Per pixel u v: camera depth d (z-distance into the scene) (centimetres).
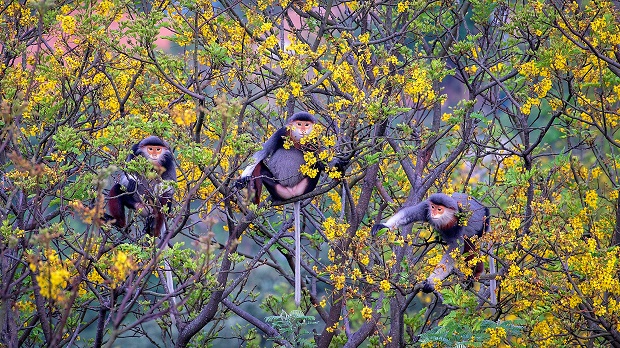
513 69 1348
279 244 1275
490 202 1406
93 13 1148
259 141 1257
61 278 666
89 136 1126
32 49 1255
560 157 1177
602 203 1282
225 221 1277
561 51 1125
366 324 1250
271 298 1422
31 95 1045
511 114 1332
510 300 1118
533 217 1057
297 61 1008
